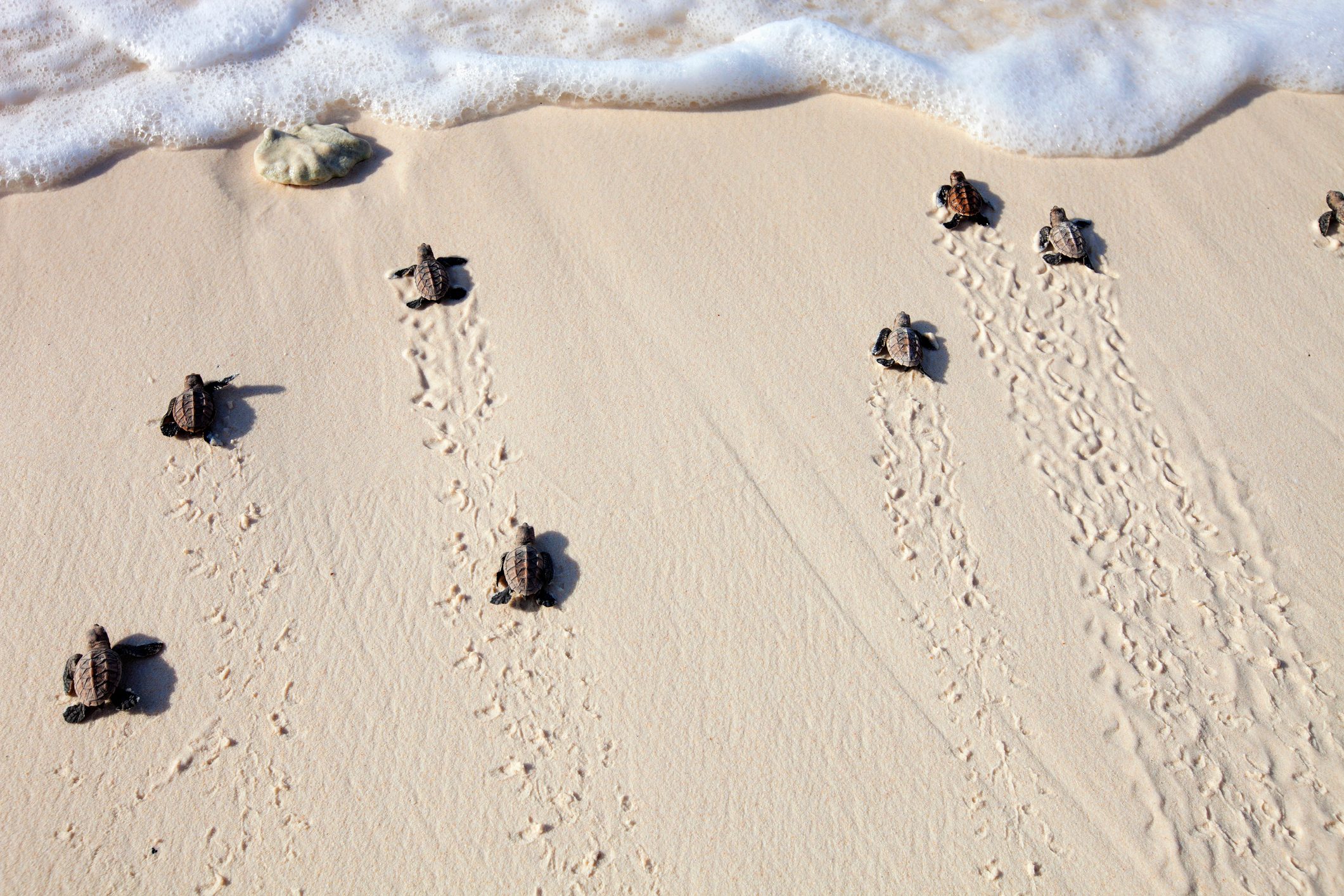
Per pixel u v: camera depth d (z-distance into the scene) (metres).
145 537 3.86
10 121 5.01
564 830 3.26
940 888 3.17
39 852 3.21
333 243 4.70
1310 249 4.79
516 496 3.98
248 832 3.26
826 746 3.42
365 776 3.36
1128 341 4.49
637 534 3.88
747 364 4.34
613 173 4.98
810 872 3.19
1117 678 3.59
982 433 4.20
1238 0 5.79
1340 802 3.33
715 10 5.64
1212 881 3.18
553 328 4.44
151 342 4.35
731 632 3.66
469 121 5.21
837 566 3.82
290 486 3.99
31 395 4.18
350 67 5.31
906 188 4.99
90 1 5.38
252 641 3.63
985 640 3.67
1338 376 4.37
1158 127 5.27
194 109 5.12
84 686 3.37
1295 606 3.77
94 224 4.72
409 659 3.60
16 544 3.81
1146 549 3.91
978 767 3.39
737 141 5.15
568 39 5.50
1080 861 3.22
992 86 5.32
